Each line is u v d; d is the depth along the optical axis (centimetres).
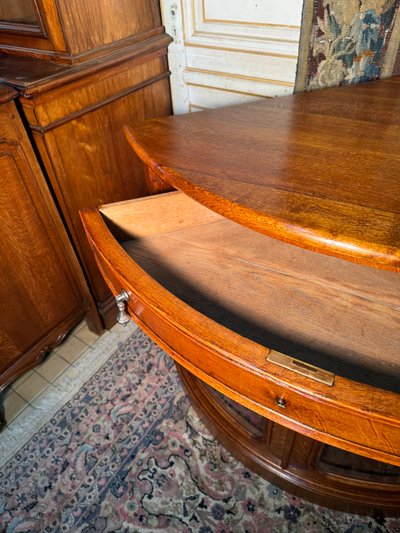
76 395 105
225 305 59
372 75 81
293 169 53
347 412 38
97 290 112
